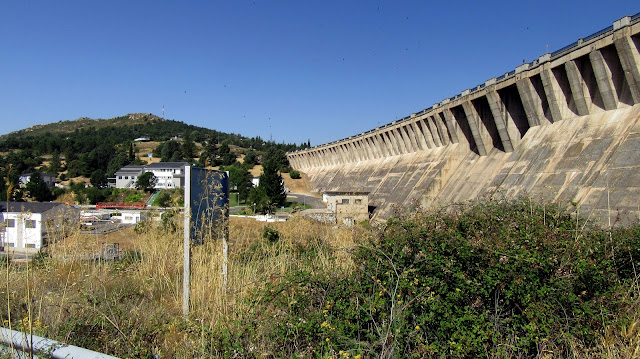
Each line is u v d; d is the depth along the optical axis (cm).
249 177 8794
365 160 8175
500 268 572
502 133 3709
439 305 535
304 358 491
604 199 2195
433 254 601
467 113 4172
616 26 2573
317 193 8938
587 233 806
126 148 15100
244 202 7169
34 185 6625
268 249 1016
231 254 1010
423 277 569
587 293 579
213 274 771
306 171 11662
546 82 3167
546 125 3322
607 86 2736
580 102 2958
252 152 12850
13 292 732
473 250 602
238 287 750
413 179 5112
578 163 2652
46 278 880
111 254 1180
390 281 564
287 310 573
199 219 785
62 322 618
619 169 2288
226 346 522
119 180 10081
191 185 762
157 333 605
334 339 500
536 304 545
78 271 937
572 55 2920
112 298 736
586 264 606
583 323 543
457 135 4622
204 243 795
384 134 7062
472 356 520
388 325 506
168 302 796
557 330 537
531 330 525
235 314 634
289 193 9106
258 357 490
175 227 1248
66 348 429
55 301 698
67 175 10675
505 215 902
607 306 563
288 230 1172
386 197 5475
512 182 3170
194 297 737
